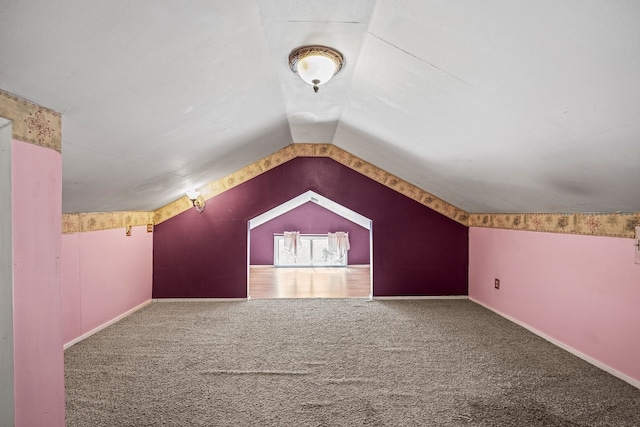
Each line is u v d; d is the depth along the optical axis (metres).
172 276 4.80
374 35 1.77
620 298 2.52
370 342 3.22
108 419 2.01
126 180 3.02
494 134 2.17
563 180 2.36
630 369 2.44
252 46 1.86
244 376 2.55
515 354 2.95
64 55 1.28
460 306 4.51
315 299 4.89
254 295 5.23
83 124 1.80
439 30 1.48
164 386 2.40
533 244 3.52
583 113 1.53
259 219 6.59
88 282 3.41
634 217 2.41
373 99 2.60
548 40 1.24
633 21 1.00
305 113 3.35
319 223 8.38
